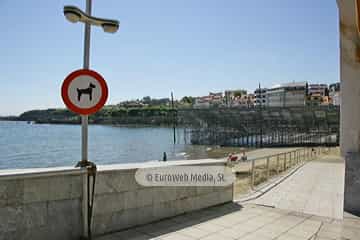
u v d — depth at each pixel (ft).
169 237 13.23
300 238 13.42
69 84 12.42
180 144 240.12
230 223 15.52
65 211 12.16
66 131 381.81
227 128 251.19
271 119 237.04
